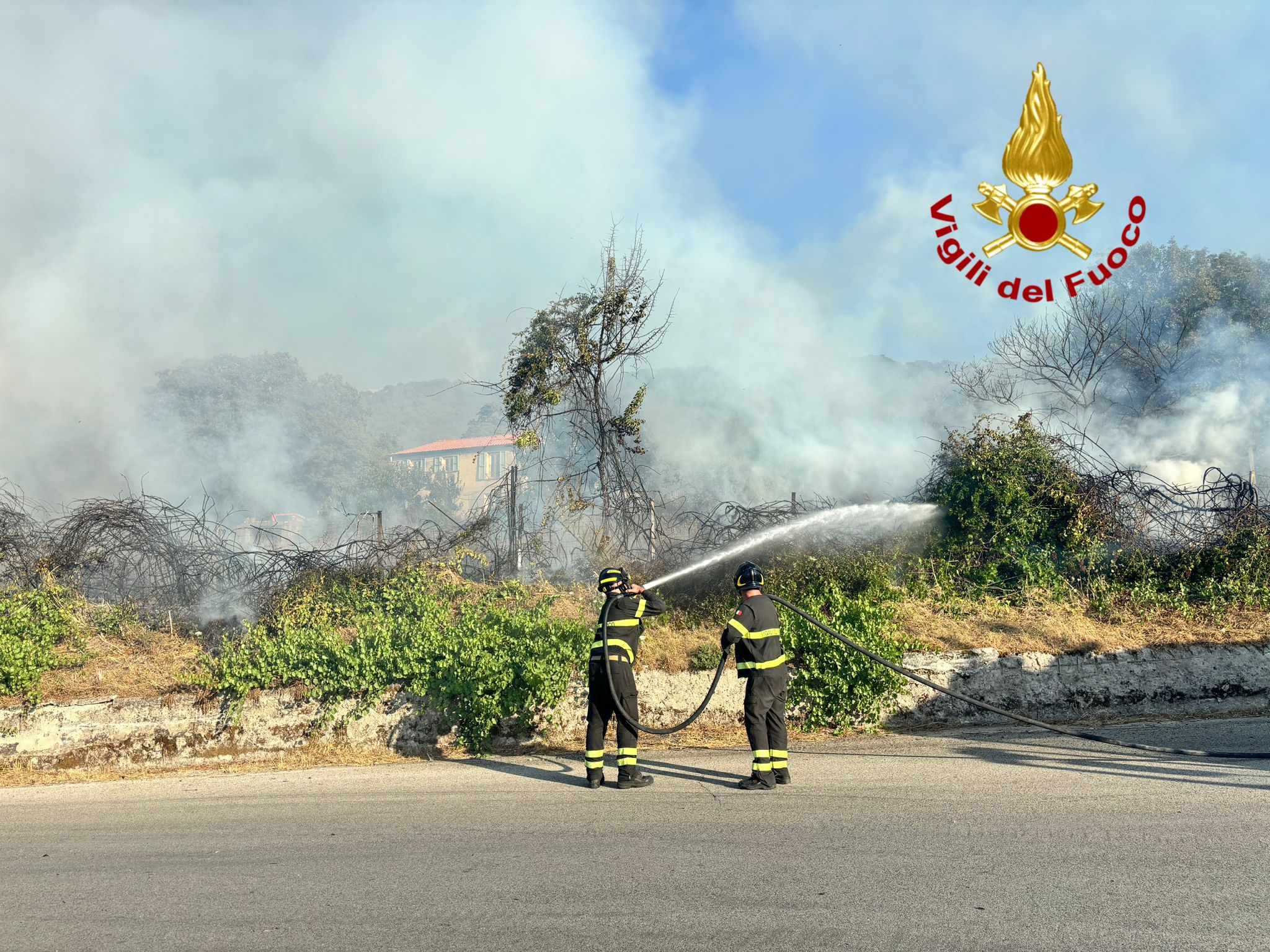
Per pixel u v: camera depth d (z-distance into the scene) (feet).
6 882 16.87
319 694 29.09
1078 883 14.76
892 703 30.30
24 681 28.84
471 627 31.14
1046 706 31.35
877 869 15.71
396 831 19.34
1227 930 12.75
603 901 14.58
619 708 23.03
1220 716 31.07
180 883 16.39
